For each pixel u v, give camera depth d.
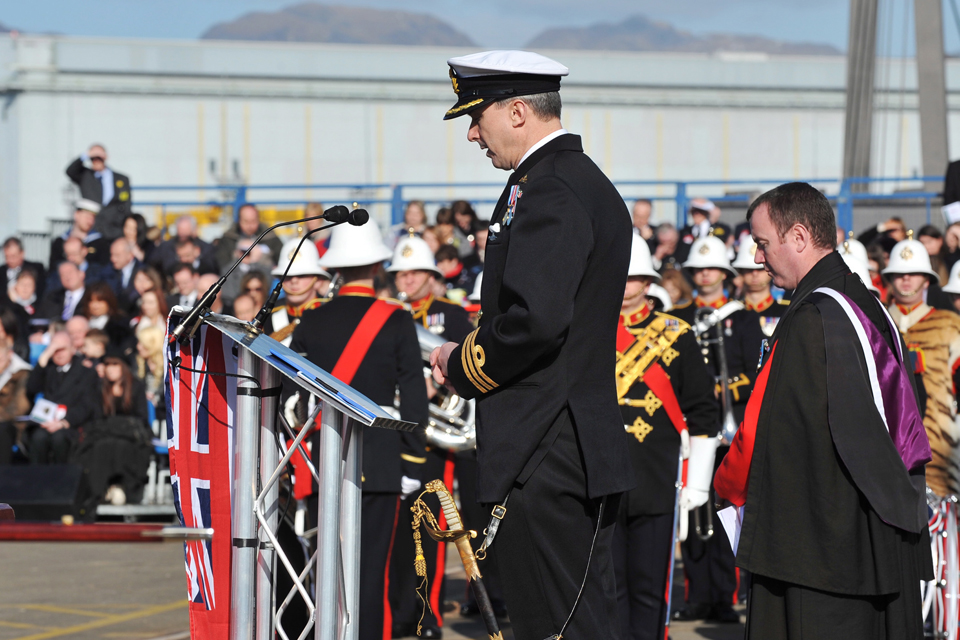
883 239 23.30
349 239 12.05
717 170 51.75
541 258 6.91
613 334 7.43
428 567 14.39
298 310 15.80
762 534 7.77
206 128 50.16
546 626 7.20
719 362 15.01
